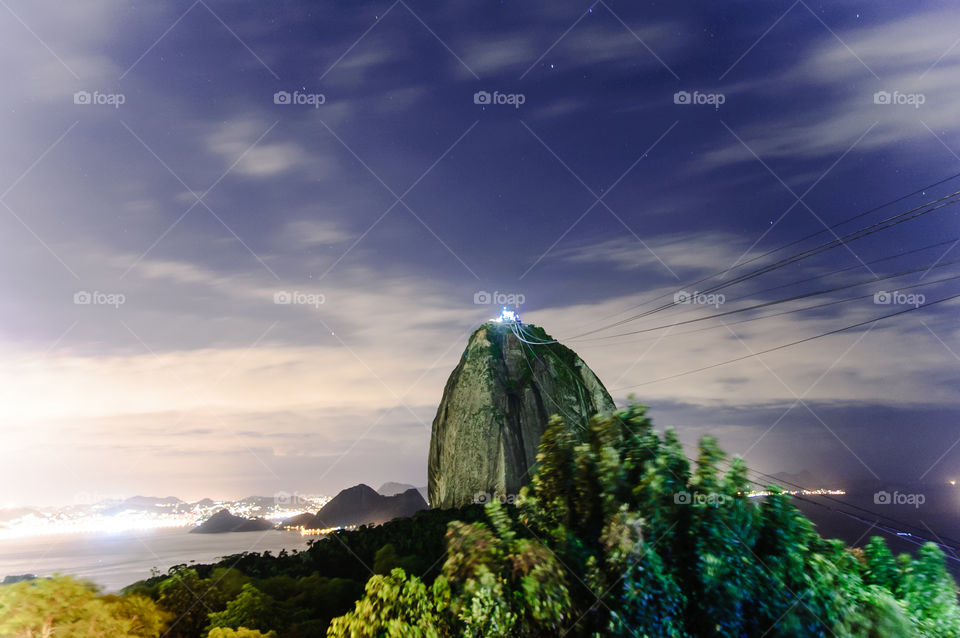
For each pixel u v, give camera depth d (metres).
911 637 13.02
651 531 13.71
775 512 13.73
